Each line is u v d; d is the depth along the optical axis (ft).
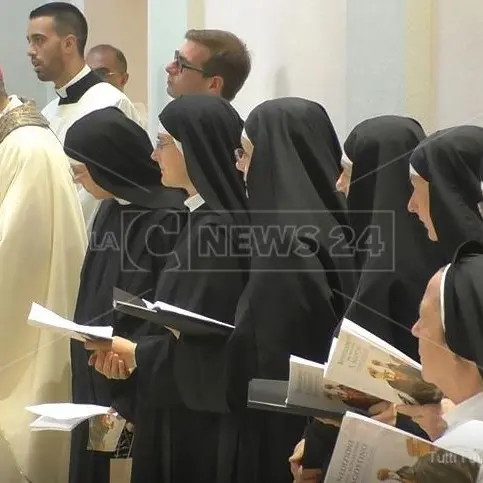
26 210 38.73
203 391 28.07
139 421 30.17
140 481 30.07
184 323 27.04
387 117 27.45
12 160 39.40
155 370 29.45
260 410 28.25
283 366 26.78
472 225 22.99
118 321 32.68
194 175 29.86
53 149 40.11
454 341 18.20
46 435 37.99
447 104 34.30
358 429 18.74
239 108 51.88
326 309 26.73
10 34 65.57
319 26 42.57
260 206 28.25
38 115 41.27
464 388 18.49
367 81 37.19
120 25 63.36
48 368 38.42
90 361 31.53
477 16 32.68
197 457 29.37
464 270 18.56
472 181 23.40
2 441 38.19
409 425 21.33
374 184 26.61
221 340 27.73
